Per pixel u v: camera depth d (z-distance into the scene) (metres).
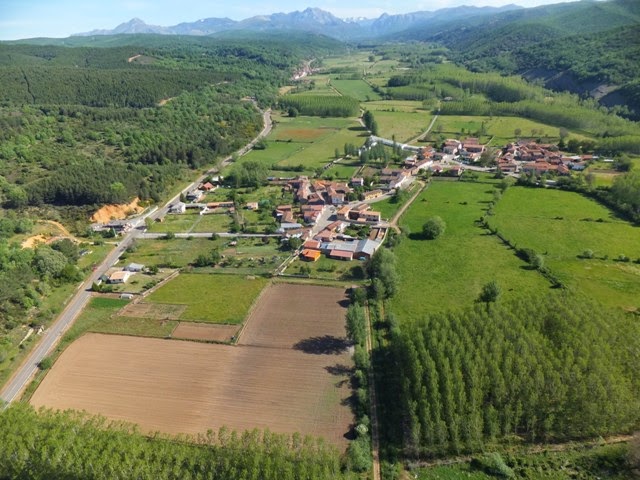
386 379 93.56
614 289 119.88
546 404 77.56
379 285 119.88
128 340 109.69
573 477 71.50
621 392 76.25
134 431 76.88
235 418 85.12
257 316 117.31
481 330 92.69
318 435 80.75
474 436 75.50
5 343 106.88
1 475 71.31
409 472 74.12
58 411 80.88
